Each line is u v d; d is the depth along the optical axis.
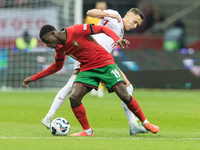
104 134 19.70
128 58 68.94
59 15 65.38
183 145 15.87
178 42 82.19
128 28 20.47
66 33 17.89
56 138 17.52
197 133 20.69
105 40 19.94
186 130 22.12
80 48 18.08
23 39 64.69
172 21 85.69
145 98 50.62
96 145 15.51
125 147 15.10
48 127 20.17
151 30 84.88
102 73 18.23
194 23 85.94
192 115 30.81
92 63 18.25
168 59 69.00
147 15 85.56
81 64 18.62
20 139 17.02
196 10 86.25
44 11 63.53
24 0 64.06
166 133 20.44
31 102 41.97
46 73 20.16
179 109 36.16
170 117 29.14
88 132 18.91
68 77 66.88
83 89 18.28
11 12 64.50
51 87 68.62
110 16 19.50
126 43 17.30
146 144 15.97
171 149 14.84
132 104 18.28
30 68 66.00
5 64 66.69
